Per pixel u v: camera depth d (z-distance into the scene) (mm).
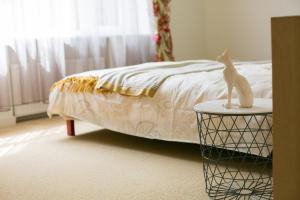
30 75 3572
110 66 4152
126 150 2521
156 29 4445
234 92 1987
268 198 1606
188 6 5207
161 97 2287
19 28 3426
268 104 1691
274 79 1261
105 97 2602
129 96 2453
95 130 3154
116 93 2535
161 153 2408
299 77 1223
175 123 2215
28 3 3463
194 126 2121
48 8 3580
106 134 3000
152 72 2547
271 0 4832
